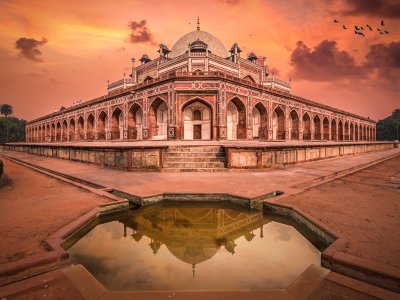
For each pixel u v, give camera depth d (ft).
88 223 7.50
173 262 5.49
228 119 45.34
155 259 5.63
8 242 5.59
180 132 39.55
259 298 3.93
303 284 4.24
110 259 5.60
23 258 4.81
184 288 4.43
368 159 30.32
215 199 10.56
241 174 16.63
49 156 35.65
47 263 4.86
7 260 4.73
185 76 38.70
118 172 18.10
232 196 10.29
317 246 6.41
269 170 18.84
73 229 6.51
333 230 6.23
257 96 46.57
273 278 4.79
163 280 4.69
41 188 11.94
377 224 6.69
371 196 10.09
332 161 27.04
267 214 9.18
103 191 10.94
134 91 47.26
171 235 7.22
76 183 12.94
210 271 5.07
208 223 8.24
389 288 4.17
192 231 7.51
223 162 19.36
